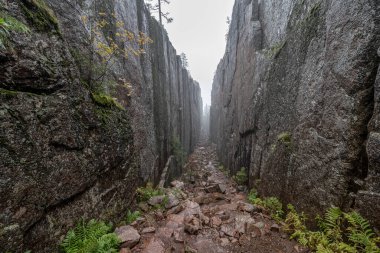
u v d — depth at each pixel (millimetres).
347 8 5551
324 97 6266
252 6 16500
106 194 5727
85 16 7492
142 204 7828
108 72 8711
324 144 5996
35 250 3666
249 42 17156
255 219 7086
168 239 5609
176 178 20047
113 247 4723
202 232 6066
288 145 8180
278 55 10992
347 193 5141
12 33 3486
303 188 6746
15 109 3428
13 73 3518
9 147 3264
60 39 4605
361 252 4484
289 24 10578
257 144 12578
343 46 5570
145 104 13156
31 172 3592
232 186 14820
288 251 5262
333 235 5086
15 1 3678
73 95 4730
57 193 4109
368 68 4855
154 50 17312
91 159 5105
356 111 5051
